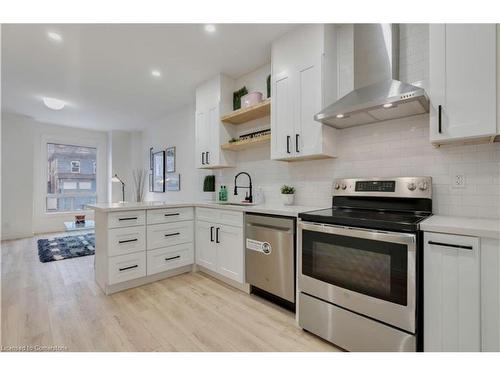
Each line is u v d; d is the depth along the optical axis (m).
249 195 3.10
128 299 2.28
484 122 1.35
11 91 3.62
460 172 1.66
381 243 1.40
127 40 2.39
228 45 2.51
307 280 1.75
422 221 1.41
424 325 1.30
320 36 2.08
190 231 2.98
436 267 1.27
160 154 5.14
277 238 2.06
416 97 1.48
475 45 1.38
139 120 5.25
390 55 1.85
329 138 2.16
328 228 1.63
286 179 2.71
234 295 2.37
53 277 2.80
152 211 2.66
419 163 1.83
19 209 4.84
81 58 2.72
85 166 6.11
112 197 6.08
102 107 4.39
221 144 3.13
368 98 1.72
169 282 2.69
